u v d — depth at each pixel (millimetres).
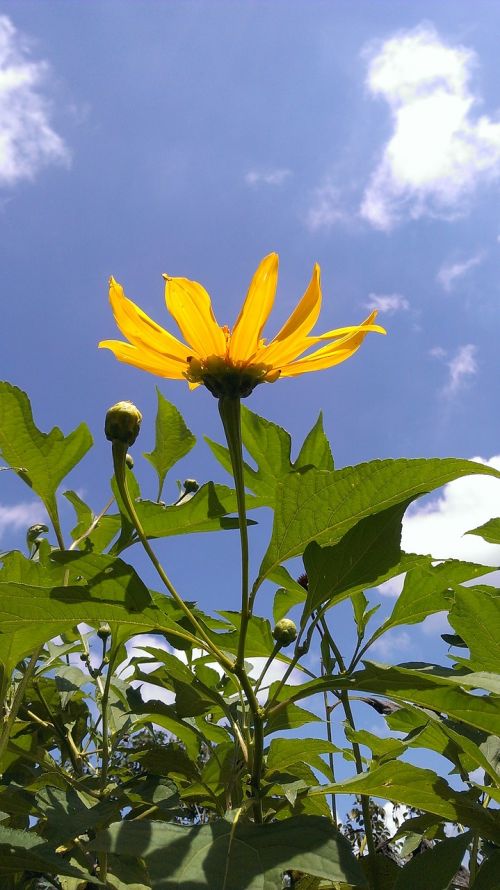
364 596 407
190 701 365
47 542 382
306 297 305
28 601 274
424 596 346
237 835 229
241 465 299
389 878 370
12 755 417
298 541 305
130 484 398
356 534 291
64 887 340
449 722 354
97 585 281
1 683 302
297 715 355
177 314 305
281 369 313
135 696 442
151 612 287
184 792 375
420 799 294
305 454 405
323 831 228
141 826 226
